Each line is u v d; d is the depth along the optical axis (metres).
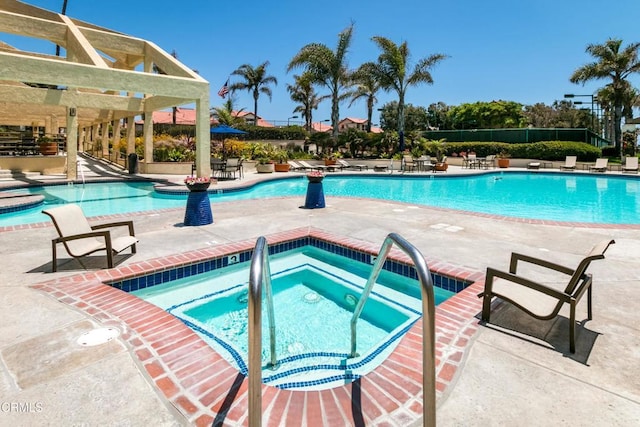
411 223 7.07
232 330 3.66
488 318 3.11
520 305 2.88
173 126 37.16
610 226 6.87
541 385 2.27
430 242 5.71
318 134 28.84
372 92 29.95
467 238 5.96
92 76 11.94
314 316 3.97
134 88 12.72
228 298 4.42
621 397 2.16
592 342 2.78
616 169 21.58
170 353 2.58
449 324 3.07
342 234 6.16
